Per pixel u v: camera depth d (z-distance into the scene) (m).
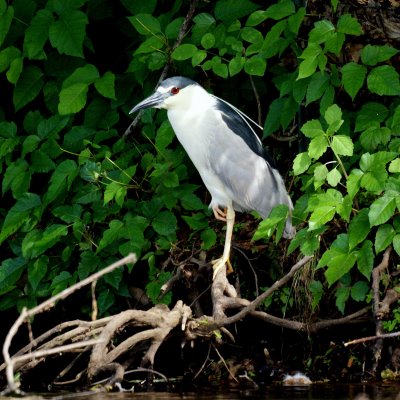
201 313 10.75
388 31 10.98
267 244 11.03
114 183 10.20
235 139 10.70
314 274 10.35
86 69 10.73
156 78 11.39
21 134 12.29
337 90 11.23
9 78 11.02
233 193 10.69
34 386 9.57
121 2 11.41
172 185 10.34
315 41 9.59
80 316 11.33
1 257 12.29
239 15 10.60
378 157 8.71
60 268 11.16
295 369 10.47
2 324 11.97
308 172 9.73
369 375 9.98
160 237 10.62
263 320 10.41
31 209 10.89
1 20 10.75
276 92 11.91
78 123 11.93
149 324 8.91
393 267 10.07
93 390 8.62
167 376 10.38
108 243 10.16
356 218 8.82
